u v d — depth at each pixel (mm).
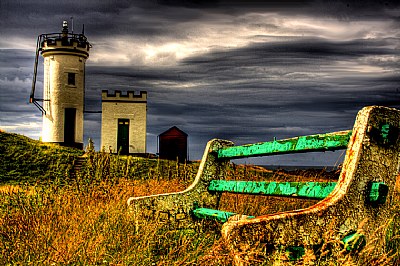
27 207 5586
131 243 4156
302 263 2672
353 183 3016
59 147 35969
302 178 5363
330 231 2822
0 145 32594
